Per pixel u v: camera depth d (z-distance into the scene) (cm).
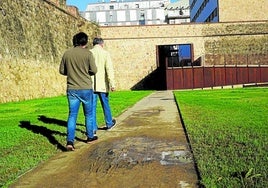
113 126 776
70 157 490
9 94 1897
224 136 569
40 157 489
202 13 6241
